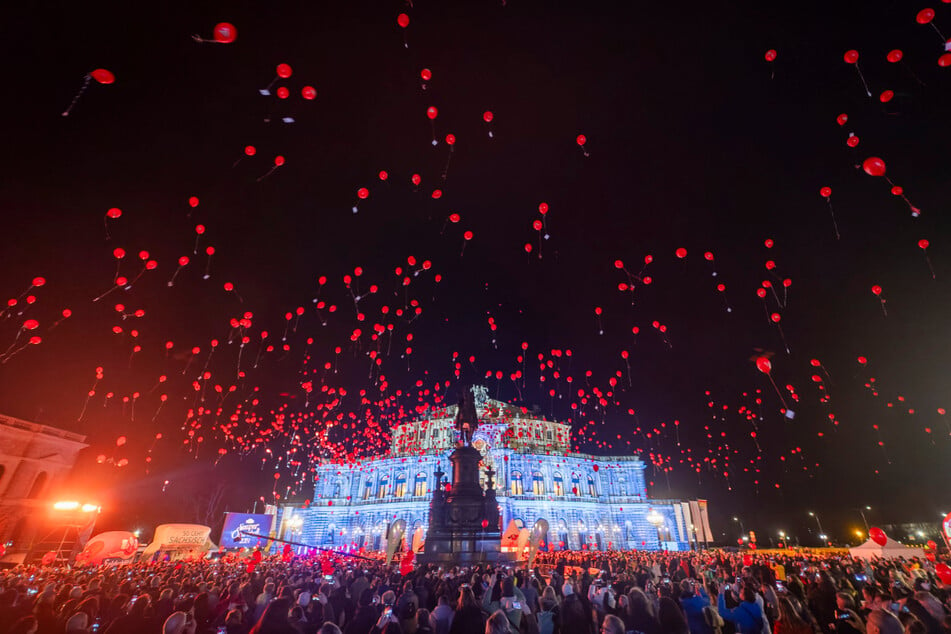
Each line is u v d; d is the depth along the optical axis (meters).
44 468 41.56
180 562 29.61
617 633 6.02
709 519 78.44
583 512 64.81
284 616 6.32
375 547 61.22
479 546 27.52
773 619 9.78
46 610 8.88
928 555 25.48
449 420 72.94
